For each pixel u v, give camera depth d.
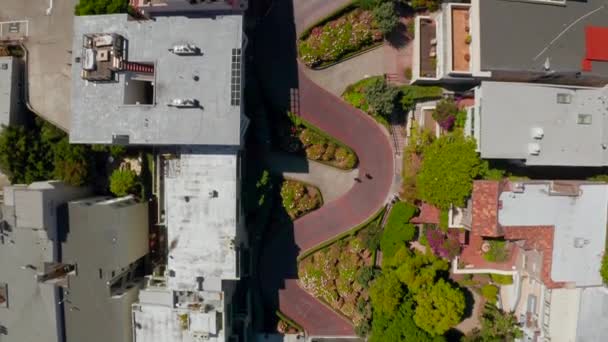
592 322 36.44
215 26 34.88
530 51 34.66
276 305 44.59
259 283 44.53
